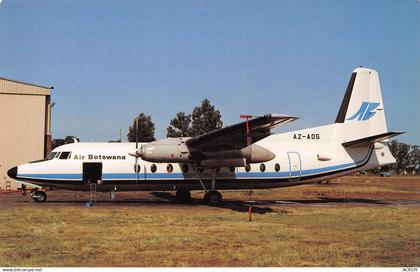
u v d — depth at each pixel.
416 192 34.81
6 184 33.12
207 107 59.06
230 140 20.05
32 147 33.66
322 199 26.56
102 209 18.88
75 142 23.23
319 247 11.16
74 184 21.53
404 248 11.14
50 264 9.22
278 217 16.81
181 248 10.91
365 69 24.61
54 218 15.62
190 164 22.11
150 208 19.64
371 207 21.09
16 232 12.77
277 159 22.77
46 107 35.31
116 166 21.61
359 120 24.25
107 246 10.97
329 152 23.58
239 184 22.53
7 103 33.50
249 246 11.21
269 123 17.97
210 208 19.98
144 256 10.05
